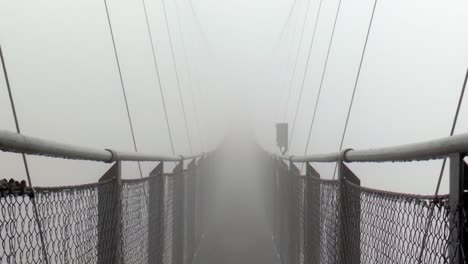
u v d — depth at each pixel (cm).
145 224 309
